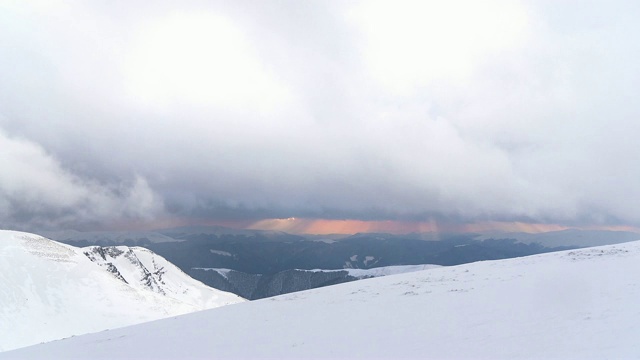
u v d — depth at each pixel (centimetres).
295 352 2694
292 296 4981
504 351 2117
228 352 2906
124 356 3155
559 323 2414
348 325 3189
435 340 2502
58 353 3597
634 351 1806
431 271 5244
